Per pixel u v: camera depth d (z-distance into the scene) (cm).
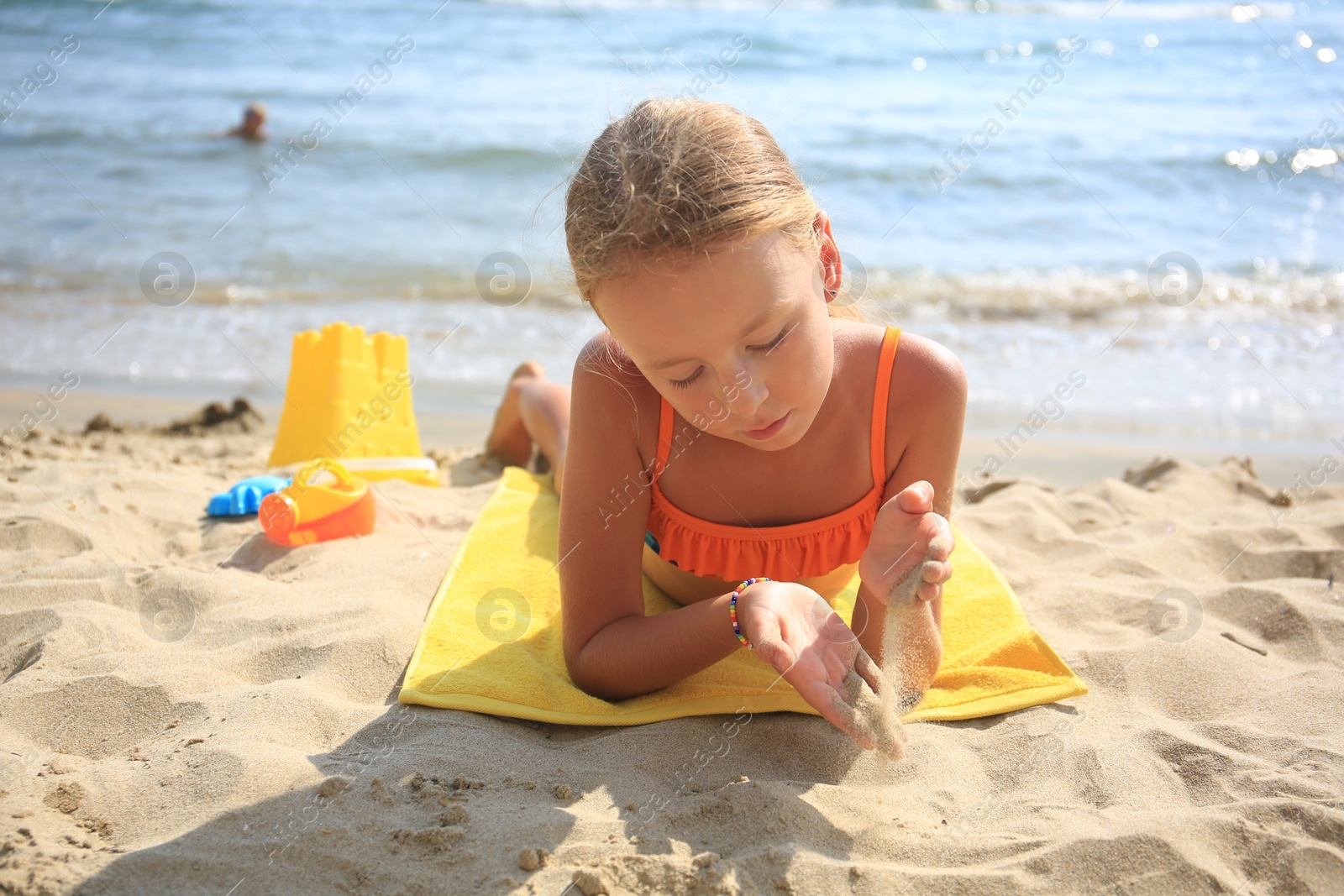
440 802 168
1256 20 1783
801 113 1095
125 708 200
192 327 609
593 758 186
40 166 913
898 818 169
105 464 379
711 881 149
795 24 1675
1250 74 1339
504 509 309
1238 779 177
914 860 159
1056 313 645
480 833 160
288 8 1664
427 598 259
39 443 414
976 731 204
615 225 153
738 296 151
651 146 156
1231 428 464
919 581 169
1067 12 1939
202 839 156
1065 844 158
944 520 173
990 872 154
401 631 231
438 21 1634
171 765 177
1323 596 260
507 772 179
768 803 168
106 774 174
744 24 1656
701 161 152
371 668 218
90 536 297
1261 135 1038
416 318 630
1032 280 697
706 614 191
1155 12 1928
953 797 177
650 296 151
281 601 253
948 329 620
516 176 908
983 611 246
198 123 1061
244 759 176
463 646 227
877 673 181
